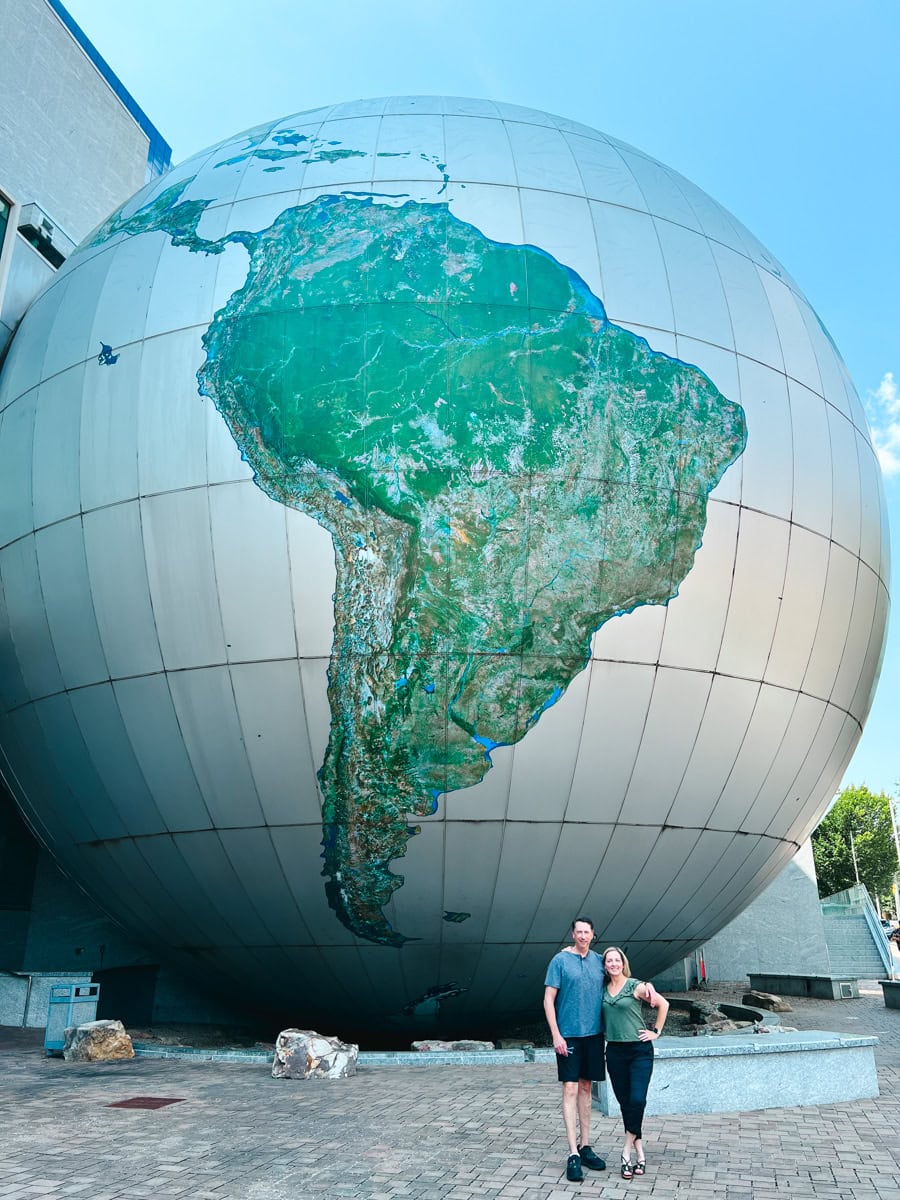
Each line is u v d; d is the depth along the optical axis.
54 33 25.69
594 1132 8.01
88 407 12.89
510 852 11.72
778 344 13.85
